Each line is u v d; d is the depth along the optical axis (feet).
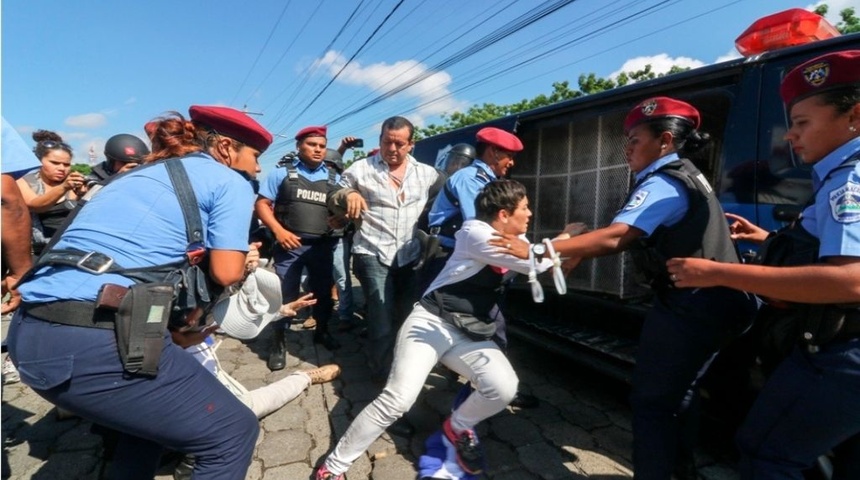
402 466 7.54
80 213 4.91
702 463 7.58
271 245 14.06
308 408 9.41
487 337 6.78
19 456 7.75
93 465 7.53
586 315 10.23
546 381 10.78
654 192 5.59
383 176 9.73
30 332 4.43
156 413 4.55
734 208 7.02
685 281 4.81
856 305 4.08
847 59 4.09
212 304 5.51
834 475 5.15
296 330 14.76
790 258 4.63
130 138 10.46
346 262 14.57
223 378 8.10
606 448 8.09
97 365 4.33
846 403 4.22
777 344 4.78
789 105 4.63
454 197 8.84
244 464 5.04
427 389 10.34
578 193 10.35
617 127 9.44
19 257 6.23
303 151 11.83
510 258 6.16
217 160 5.81
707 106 7.72
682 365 5.81
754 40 7.36
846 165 4.08
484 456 7.59
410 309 10.56
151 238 4.73
